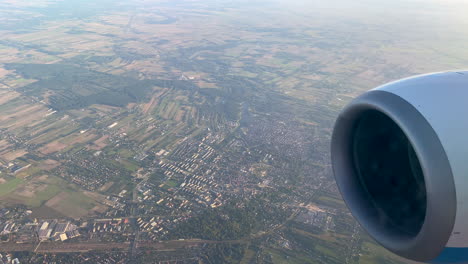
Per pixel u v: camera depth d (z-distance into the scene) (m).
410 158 5.34
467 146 4.34
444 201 4.26
